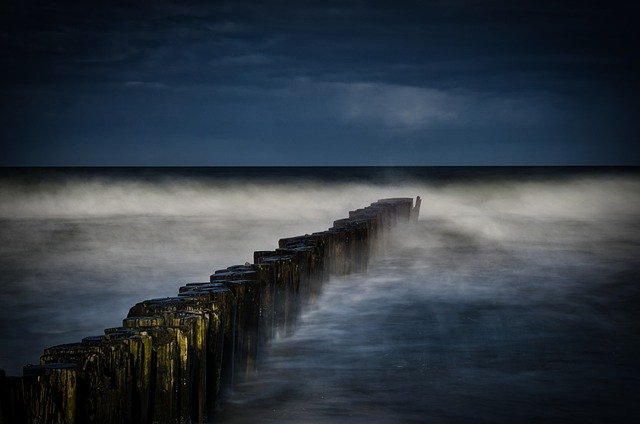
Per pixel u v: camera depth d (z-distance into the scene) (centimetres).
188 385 498
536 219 2794
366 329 888
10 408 352
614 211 3212
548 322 938
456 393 642
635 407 605
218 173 9731
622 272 1392
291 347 796
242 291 658
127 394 428
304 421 568
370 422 567
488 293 1156
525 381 676
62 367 381
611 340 836
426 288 1203
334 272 1180
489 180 6228
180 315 528
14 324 985
